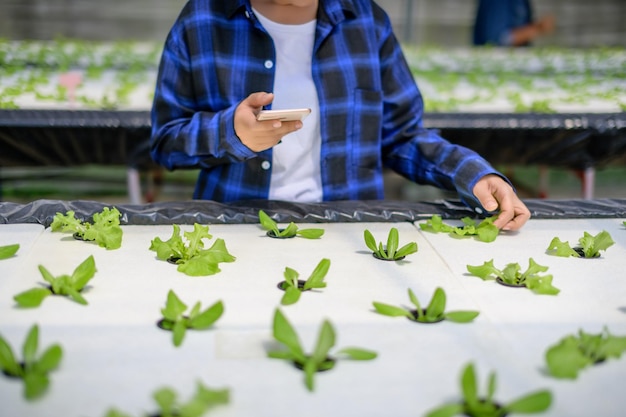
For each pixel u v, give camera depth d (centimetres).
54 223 139
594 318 104
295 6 176
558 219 156
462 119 286
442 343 95
